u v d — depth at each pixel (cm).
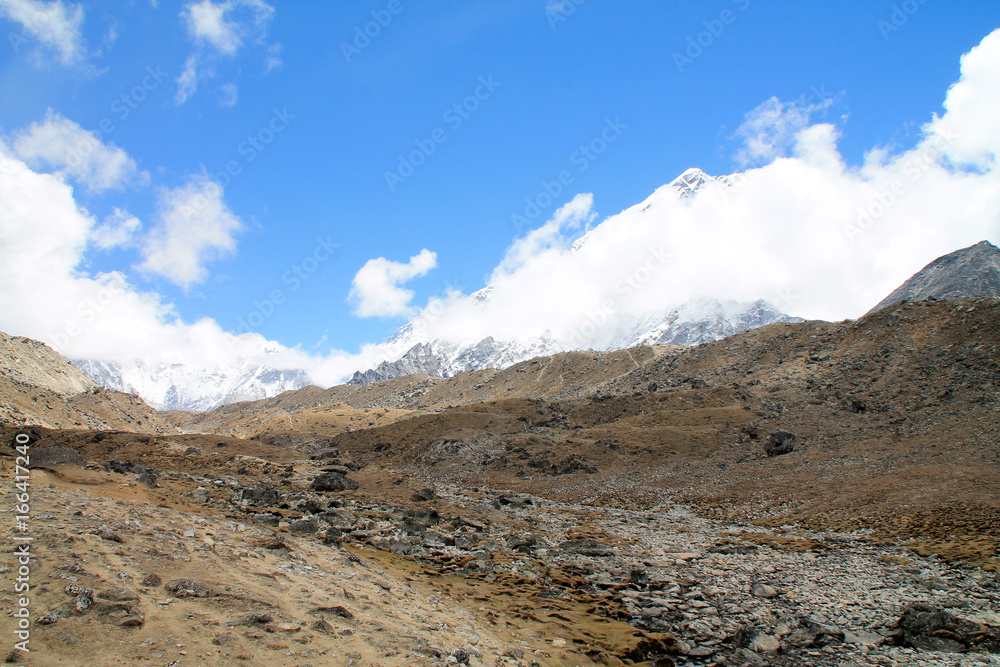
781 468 9906
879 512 5741
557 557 4078
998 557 3825
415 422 17500
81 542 1833
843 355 16050
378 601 2106
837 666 2227
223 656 1297
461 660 1642
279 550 2508
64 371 18775
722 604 3012
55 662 1117
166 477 5716
